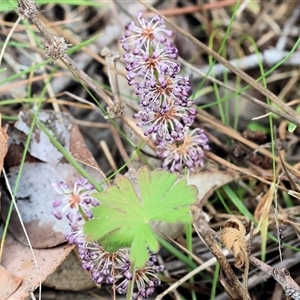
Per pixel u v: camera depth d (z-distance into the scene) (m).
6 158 0.32
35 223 0.30
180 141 0.31
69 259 0.31
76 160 0.31
